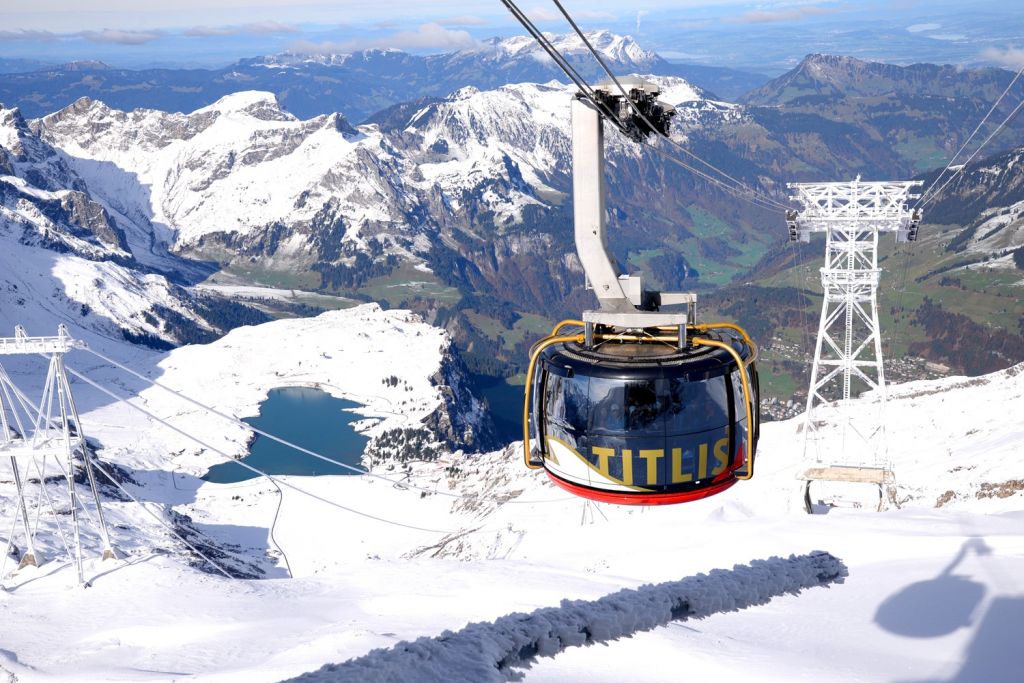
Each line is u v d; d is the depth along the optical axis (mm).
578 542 86875
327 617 82000
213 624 90375
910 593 51031
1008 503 72812
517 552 93688
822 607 51469
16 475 126438
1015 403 112188
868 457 103562
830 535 65375
